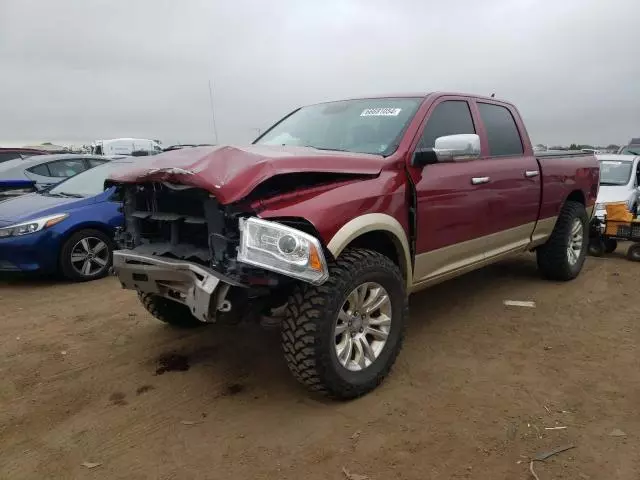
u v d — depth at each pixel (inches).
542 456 109.3
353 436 118.0
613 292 228.2
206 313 119.6
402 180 147.1
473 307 208.4
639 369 150.3
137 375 151.2
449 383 143.2
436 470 105.8
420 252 154.1
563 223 233.3
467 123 182.7
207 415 128.9
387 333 139.9
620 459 108.2
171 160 132.5
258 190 121.0
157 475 105.9
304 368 123.3
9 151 530.0
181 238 136.8
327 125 176.7
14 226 243.4
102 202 267.4
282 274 118.5
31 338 181.2
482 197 176.7
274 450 113.7
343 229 126.4
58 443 117.7
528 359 158.4
